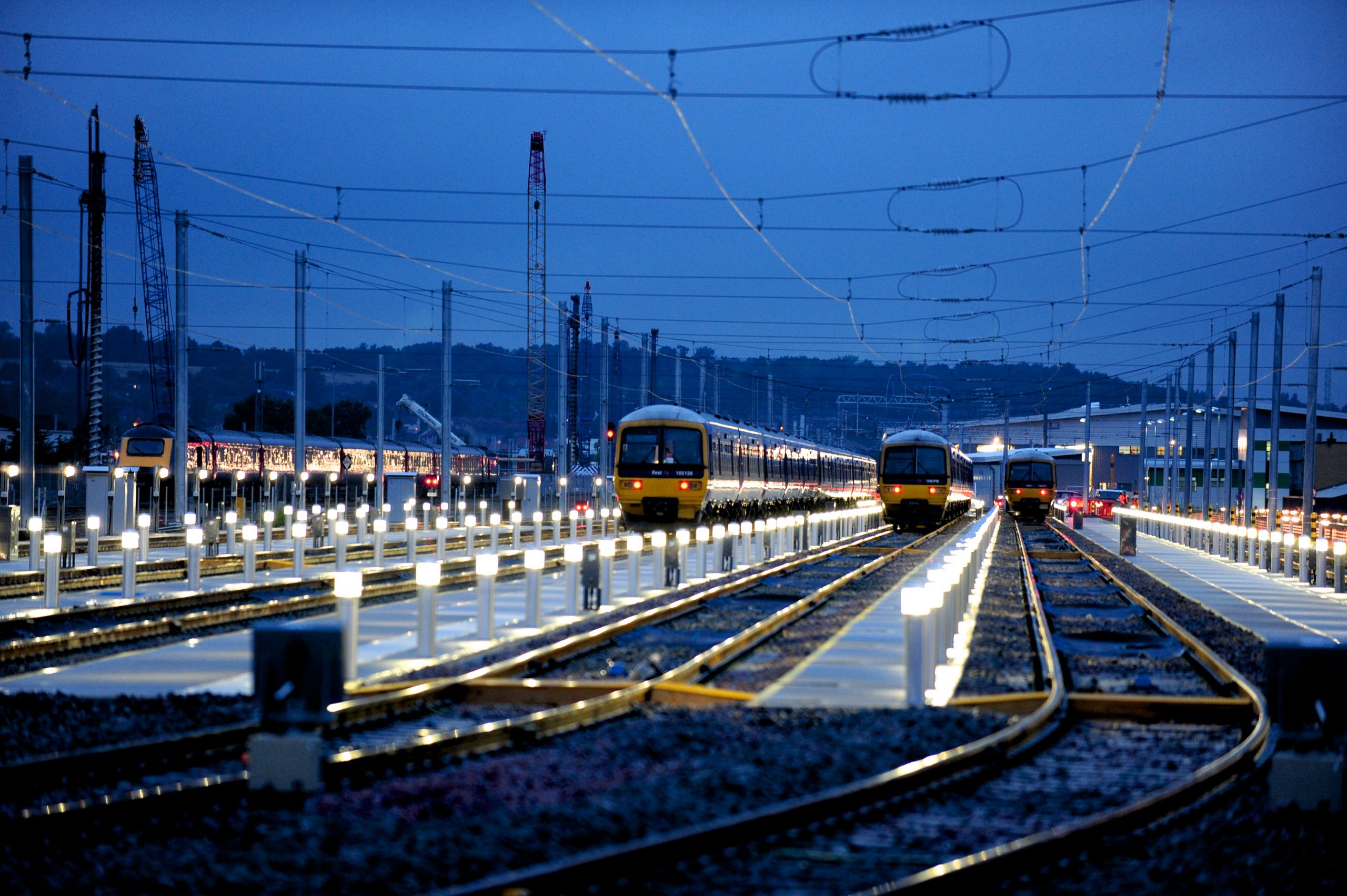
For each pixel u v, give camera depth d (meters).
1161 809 19.30
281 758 19.91
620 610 49.34
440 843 16.98
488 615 38.81
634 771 21.73
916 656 29.20
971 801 20.39
